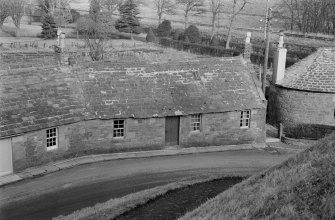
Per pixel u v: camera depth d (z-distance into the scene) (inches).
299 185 657.6
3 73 1272.1
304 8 3496.6
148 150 1425.9
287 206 606.9
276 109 1759.4
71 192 1098.7
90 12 3171.8
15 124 1183.6
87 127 1336.1
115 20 3927.2
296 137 1605.6
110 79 1437.0
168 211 965.2
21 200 1044.5
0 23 3368.6
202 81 1541.6
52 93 1316.4
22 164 1202.6
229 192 806.5
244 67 1636.3
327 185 621.9
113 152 1384.1
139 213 957.2
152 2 5083.7
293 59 2476.6
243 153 1456.7
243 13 4269.2
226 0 4552.2
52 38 3186.5
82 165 1280.8
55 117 1267.2
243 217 636.7
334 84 1632.6
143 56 2805.1
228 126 1517.0
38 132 1224.2
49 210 999.0
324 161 705.6
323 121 1656.0
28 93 1270.9
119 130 1390.3
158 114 1406.3
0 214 972.6
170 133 1451.8
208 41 3432.6
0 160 1159.6
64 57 1432.1
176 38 3462.1
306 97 1657.2
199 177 1214.3
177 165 1317.7
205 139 1492.4
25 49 2677.2
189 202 1020.5
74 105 1328.7
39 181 1156.5
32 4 4133.9
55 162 1279.5
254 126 1553.9
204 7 4613.7
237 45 3134.8
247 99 1540.4
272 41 2915.8
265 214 617.0
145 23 4387.3
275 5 3944.4
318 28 3186.5
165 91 1470.2
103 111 1355.8
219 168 1304.1
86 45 2832.2
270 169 837.2
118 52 2815.0
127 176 1216.8
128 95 1419.8
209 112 1469.0
